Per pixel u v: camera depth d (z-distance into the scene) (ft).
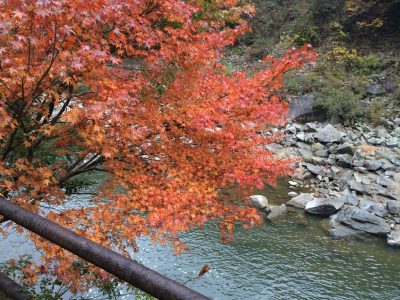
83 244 4.58
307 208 35.76
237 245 29.73
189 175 15.61
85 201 30.89
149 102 15.52
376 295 24.61
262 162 16.80
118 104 12.42
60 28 11.23
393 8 67.92
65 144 16.29
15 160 15.88
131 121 14.01
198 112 14.71
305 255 28.86
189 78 16.37
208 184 16.16
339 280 26.05
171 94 16.16
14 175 15.19
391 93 61.72
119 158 16.49
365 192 40.83
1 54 11.10
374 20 69.15
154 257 27.53
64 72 11.62
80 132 13.28
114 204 14.78
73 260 14.44
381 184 42.42
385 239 31.76
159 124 14.87
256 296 24.30
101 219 14.24
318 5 76.38
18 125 13.17
